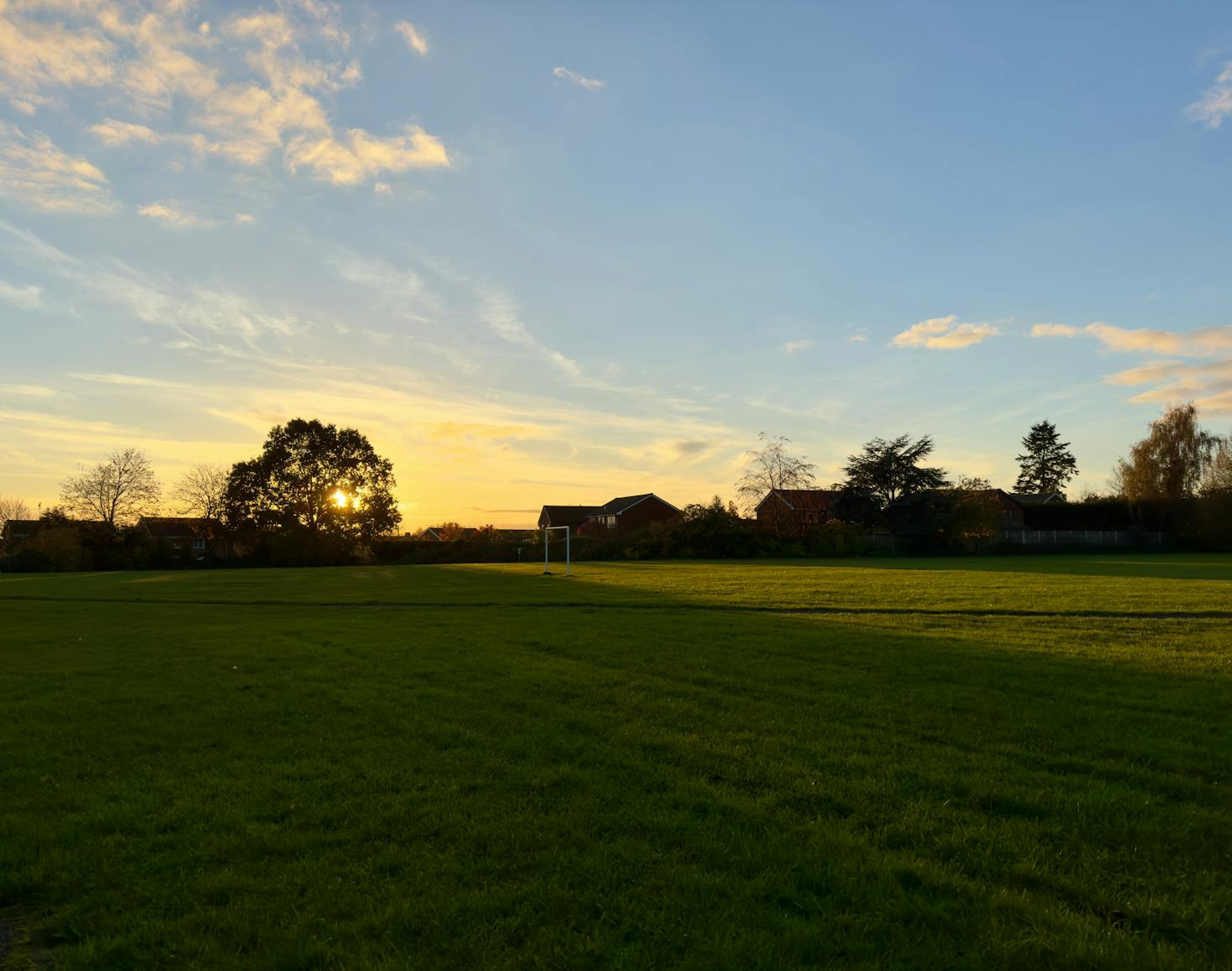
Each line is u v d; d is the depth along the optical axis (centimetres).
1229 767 629
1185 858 467
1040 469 10962
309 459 6644
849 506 6450
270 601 2466
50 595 2900
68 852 507
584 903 422
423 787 618
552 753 702
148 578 3991
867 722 787
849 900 425
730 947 374
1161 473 6762
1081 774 625
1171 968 353
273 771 670
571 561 5519
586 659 1198
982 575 3038
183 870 476
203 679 1121
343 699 952
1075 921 393
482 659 1209
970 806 557
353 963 368
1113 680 974
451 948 381
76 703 968
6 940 411
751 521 6209
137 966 378
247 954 387
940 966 360
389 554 6756
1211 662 1097
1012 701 868
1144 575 3033
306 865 478
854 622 1606
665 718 816
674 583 2803
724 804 560
